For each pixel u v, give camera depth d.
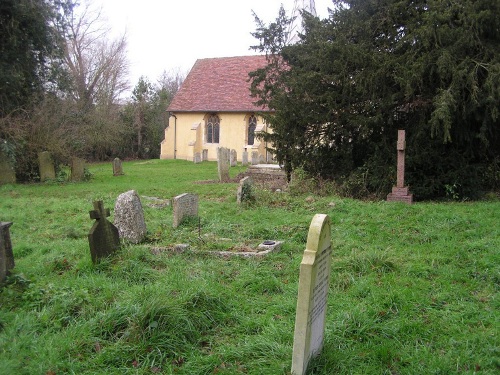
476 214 9.70
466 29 11.94
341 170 14.89
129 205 7.91
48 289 5.46
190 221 9.54
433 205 10.93
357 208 10.74
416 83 12.05
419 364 3.87
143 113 46.62
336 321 4.58
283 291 5.66
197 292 4.97
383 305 5.06
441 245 7.59
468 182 12.96
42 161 20.50
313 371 3.75
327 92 13.80
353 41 14.54
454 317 4.76
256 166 20.61
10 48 19.45
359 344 4.23
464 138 12.96
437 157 13.12
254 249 7.54
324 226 3.74
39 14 19.78
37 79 21.70
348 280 5.86
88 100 38.38
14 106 20.52
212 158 38.47
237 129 37.34
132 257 6.57
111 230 6.80
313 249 3.58
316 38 15.14
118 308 4.61
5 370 3.68
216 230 8.96
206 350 4.23
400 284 5.75
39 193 16.61
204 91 39.50
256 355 4.04
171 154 40.41
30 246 8.08
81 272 6.24
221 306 5.00
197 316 4.63
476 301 5.25
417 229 8.74
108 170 28.94
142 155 47.00
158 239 8.16
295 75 15.33
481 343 4.19
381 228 8.95
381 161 13.68
